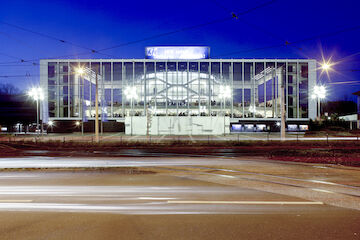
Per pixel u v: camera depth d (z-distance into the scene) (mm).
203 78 51562
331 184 7934
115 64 51906
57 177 9078
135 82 51562
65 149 21812
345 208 5477
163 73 51500
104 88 52031
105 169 10945
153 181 8352
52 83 51719
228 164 12383
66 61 51594
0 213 5188
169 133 44344
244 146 24062
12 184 7895
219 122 44656
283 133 24703
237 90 51812
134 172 10172
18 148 22875
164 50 51938
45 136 41656
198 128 44500
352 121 48125
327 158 13906
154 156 16188
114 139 32938
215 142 27219
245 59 51688
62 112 51344
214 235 4117
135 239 3982
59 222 4695
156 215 5043
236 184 7906
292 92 51438
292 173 9898
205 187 7473
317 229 4355
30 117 68500
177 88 51312
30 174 9727
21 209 5434
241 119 51062
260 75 51750
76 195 6539
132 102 51312
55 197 6352
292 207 5535
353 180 8562
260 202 5906
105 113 50719
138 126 44656
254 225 4527
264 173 9922
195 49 51938
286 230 4312
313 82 51312
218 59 51531
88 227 4457
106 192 6844
